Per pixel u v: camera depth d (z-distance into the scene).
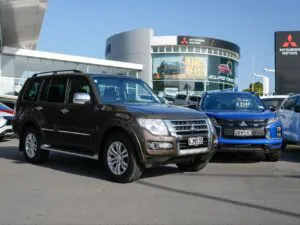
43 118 9.52
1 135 14.62
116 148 7.68
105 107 8.01
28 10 29.11
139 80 9.47
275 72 26.88
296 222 5.25
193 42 53.66
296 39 26.58
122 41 56.53
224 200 6.35
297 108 11.32
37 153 9.75
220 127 9.84
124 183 7.57
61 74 9.47
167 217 5.46
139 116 7.38
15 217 5.49
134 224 5.18
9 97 24.89
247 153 11.86
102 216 5.52
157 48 54.19
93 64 37.03
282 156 11.54
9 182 7.69
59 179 7.97
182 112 7.82
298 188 7.23
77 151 8.67
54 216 5.53
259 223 5.21
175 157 7.49
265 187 7.30
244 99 11.70
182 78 54.06
